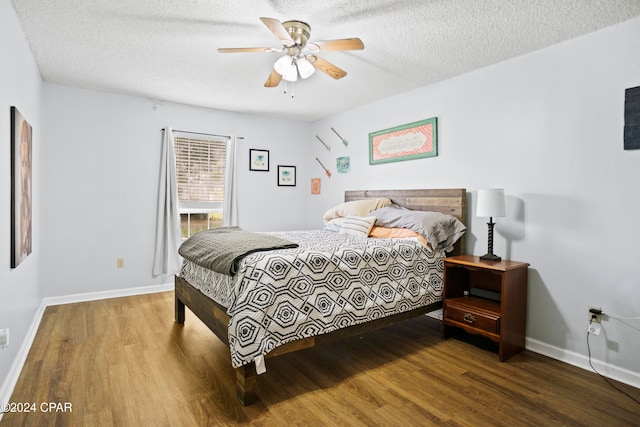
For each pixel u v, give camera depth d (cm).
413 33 250
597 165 243
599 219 242
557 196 263
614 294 235
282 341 205
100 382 218
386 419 184
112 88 382
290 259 220
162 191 426
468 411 192
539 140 274
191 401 199
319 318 222
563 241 260
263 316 199
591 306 246
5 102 199
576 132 253
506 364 250
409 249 284
